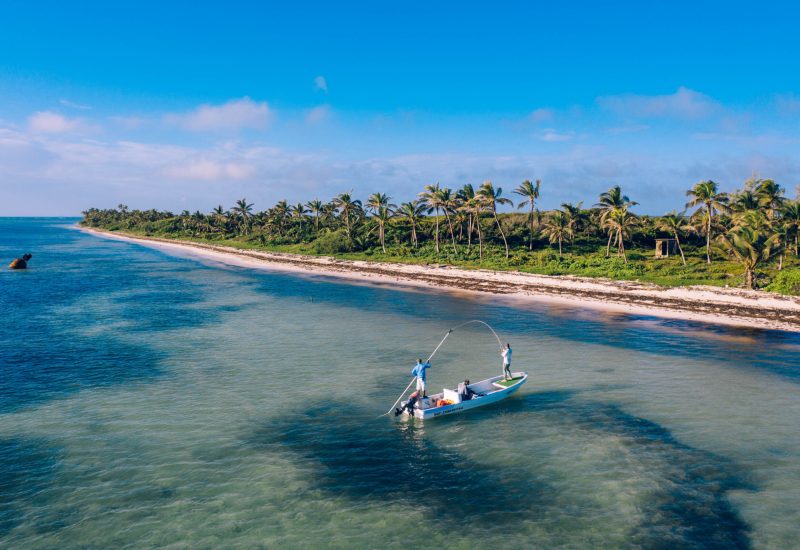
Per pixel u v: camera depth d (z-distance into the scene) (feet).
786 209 216.33
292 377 89.04
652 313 146.41
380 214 317.42
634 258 249.14
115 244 508.12
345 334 123.13
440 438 65.10
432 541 44.21
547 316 144.77
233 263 313.94
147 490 52.06
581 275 211.00
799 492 51.93
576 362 99.14
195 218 597.11
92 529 45.50
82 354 102.68
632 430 67.41
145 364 96.17
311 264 296.30
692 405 76.28
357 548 43.19
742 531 45.62
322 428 67.87
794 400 78.13
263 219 492.13
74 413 71.92
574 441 64.18
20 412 72.08
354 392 81.76
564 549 43.14
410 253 302.45
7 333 120.67
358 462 58.70
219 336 119.96
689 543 43.98
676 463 58.29
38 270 264.52
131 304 164.04
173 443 62.85
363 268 267.18
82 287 202.90
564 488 53.01
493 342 115.44
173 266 294.25
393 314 148.87
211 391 81.56
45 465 56.95
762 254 164.96
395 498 51.13
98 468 56.39
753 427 68.18
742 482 54.03
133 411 72.84
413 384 85.61
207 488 52.54
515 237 313.12
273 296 183.11
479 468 57.41
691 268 210.79
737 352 105.60
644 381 87.56
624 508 49.26
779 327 126.82
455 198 285.02
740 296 158.51
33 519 46.96
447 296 182.29
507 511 48.91
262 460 58.80
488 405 76.48
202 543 43.68
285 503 50.03
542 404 76.95
